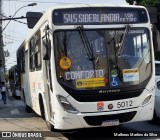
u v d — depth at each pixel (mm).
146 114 9320
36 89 12352
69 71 9000
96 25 9258
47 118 10531
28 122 13852
